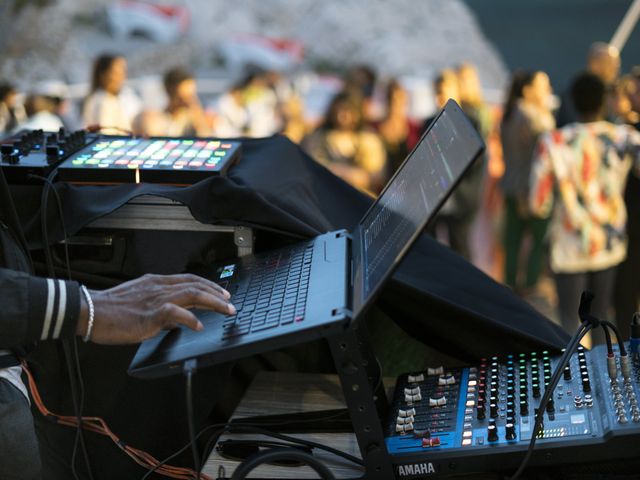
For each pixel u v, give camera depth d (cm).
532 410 131
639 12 800
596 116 354
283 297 127
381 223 133
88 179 154
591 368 139
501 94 815
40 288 117
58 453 155
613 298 371
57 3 737
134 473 154
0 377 131
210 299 123
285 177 170
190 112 489
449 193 105
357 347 120
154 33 758
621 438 119
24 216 153
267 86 571
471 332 159
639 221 360
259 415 152
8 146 161
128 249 155
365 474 127
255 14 800
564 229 357
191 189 148
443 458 125
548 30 896
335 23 820
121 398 151
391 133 507
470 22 876
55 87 668
